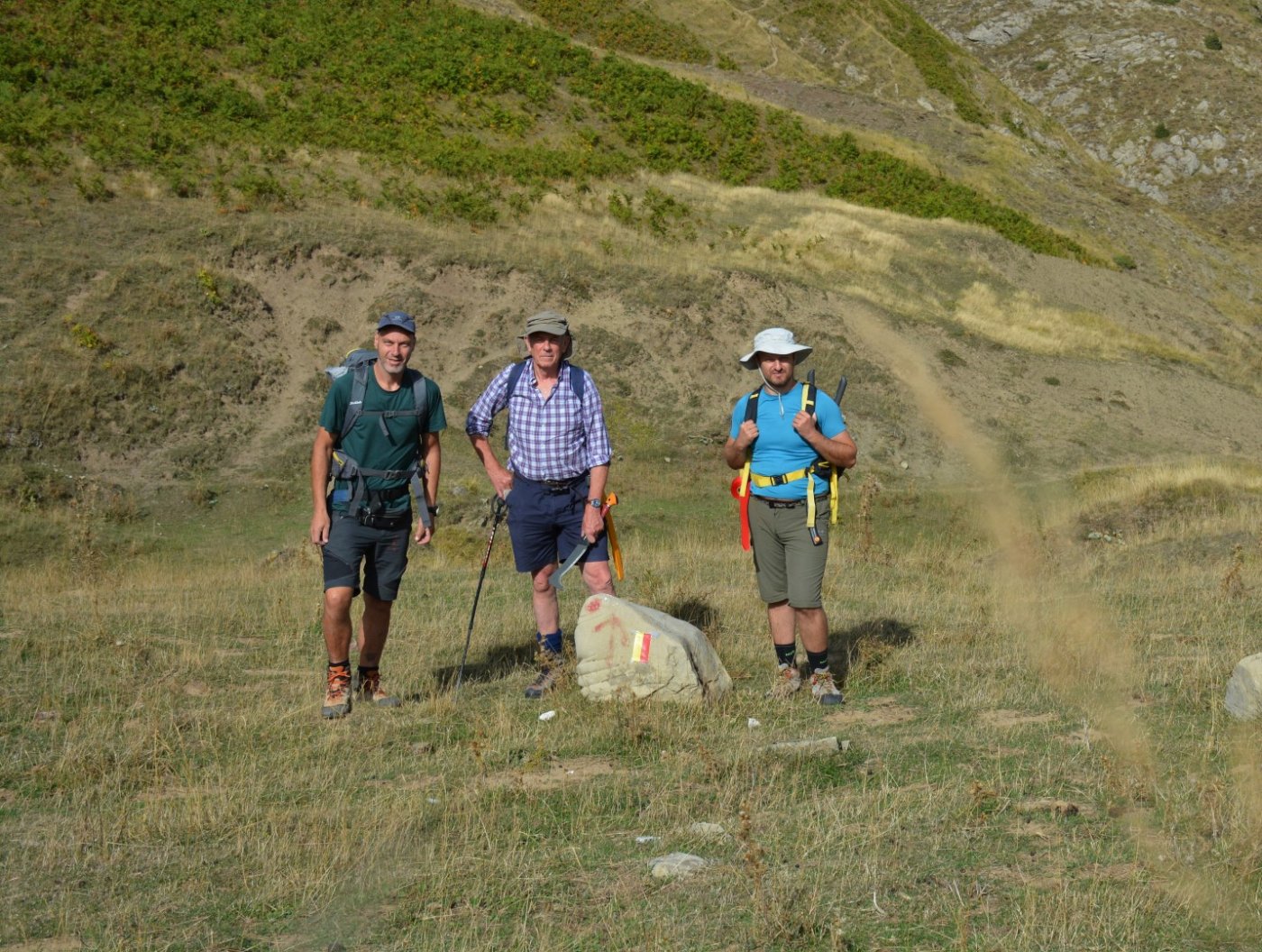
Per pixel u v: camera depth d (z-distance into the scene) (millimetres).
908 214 41531
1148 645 7676
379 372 6168
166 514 20250
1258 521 16406
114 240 26156
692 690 6230
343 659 6309
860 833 4277
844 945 3371
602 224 33594
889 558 14312
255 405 23703
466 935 3521
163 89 33281
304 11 41125
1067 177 54500
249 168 30922
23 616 9305
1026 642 7926
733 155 41969
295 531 19812
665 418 26062
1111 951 3307
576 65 44375
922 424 27078
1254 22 73438
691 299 29047
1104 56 69500
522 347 26875
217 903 3852
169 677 7117
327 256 27547
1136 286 41719
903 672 7086
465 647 6844
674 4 57938
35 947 3543
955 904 3658
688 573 11562
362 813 4617
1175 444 29328
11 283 23812
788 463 6434
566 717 6113
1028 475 25703
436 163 34062
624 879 3924
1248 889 3691
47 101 31000
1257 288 49969
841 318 30688
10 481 19531
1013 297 36500
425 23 43406
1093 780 4844
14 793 5051
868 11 63562
